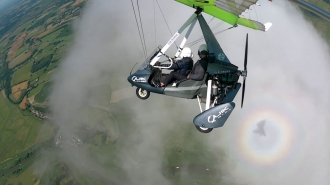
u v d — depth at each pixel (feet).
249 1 34.47
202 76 35.96
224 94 36.96
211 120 33.76
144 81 39.01
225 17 36.73
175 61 39.70
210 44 36.22
